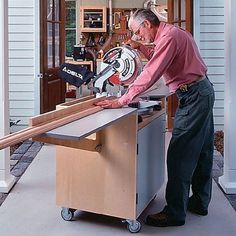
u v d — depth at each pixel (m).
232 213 3.38
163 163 3.67
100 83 3.27
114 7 12.11
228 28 3.75
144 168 3.11
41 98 6.33
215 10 6.34
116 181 2.96
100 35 12.21
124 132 2.89
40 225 3.12
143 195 3.12
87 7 11.92
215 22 6.36
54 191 3.85
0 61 3.79
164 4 11.68
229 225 3.15
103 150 2.96
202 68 2.95
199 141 2.99
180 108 3.00
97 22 11.98
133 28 3.02
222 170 4.57
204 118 2.94
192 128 2.94
